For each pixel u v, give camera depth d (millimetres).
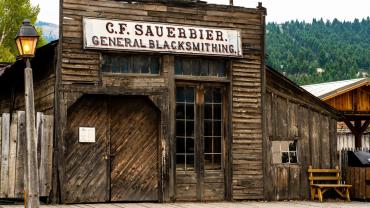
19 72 17531
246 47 16859
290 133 17578
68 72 14781
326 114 18234
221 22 16562
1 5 38531
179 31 15922
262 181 16906
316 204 16234
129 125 15578
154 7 15773
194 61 16312
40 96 16312
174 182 15734
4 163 13922
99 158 15117
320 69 186875
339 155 18734
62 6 14852
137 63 15641
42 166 14391
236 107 16656
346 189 17828
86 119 15078
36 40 11500
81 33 14992
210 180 16328
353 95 24641
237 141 16609
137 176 15547
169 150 15680
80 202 14844
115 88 15156
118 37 15234
